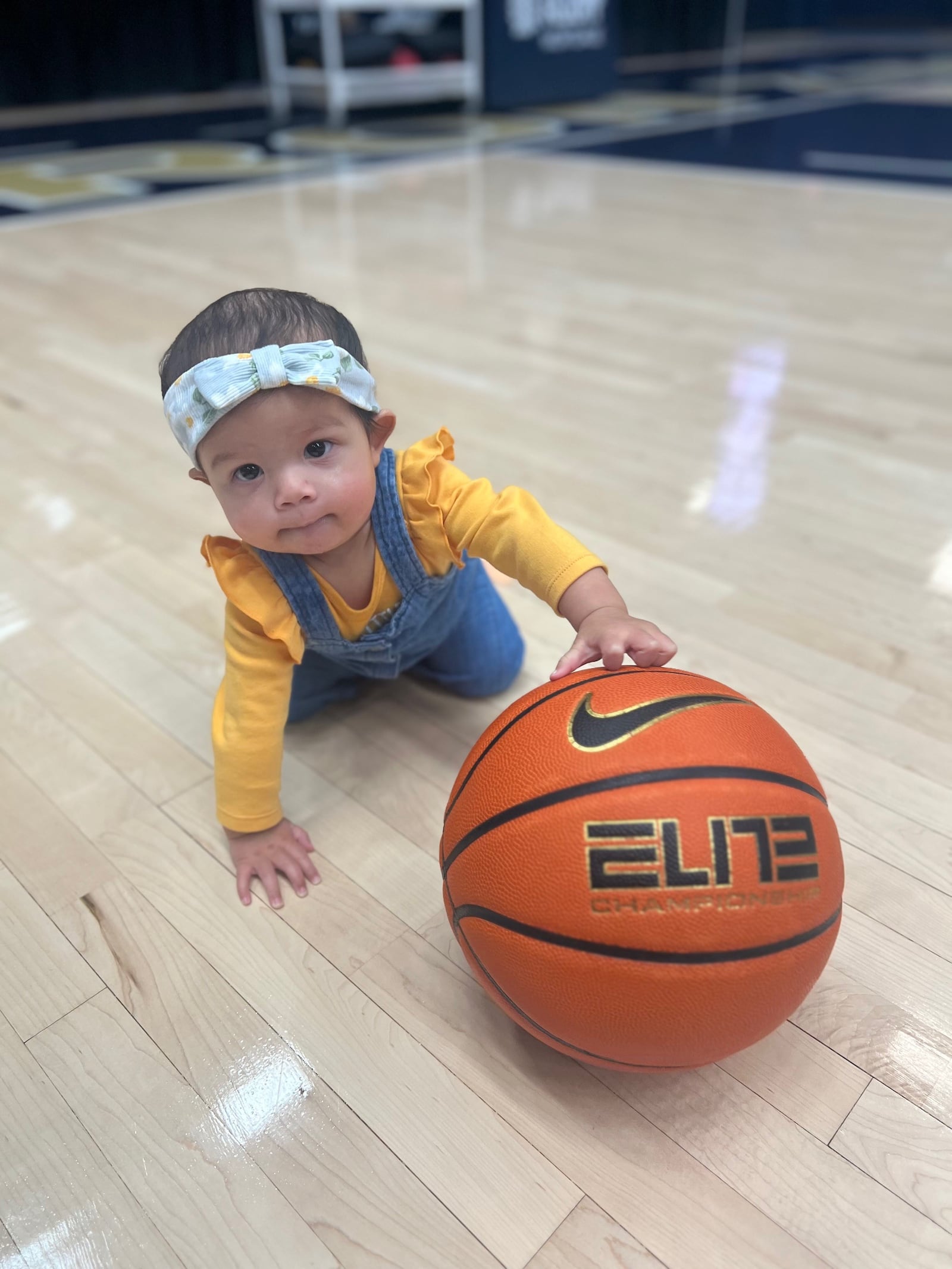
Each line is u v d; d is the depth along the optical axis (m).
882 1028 1.07
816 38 14.79
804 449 2.33
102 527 2.06
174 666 1.65
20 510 2.13
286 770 1.44
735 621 1.71
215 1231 0.91
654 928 0.83
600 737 0.90
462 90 7.86
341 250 4.11
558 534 1.12
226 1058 1.06
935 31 15.34
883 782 1.37
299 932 1.20
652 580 1.82
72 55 8.80
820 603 1.76
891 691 1.54
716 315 3.28
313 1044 1.07
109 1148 0.98
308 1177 0.95
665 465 2.27
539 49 8.03
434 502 1.15
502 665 1.51
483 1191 0.94
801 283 3.59
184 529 2.05
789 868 0.85
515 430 2.45
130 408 2.62
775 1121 0.99
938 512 2.05
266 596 1.14
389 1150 0.97
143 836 1.33
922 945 1.15
